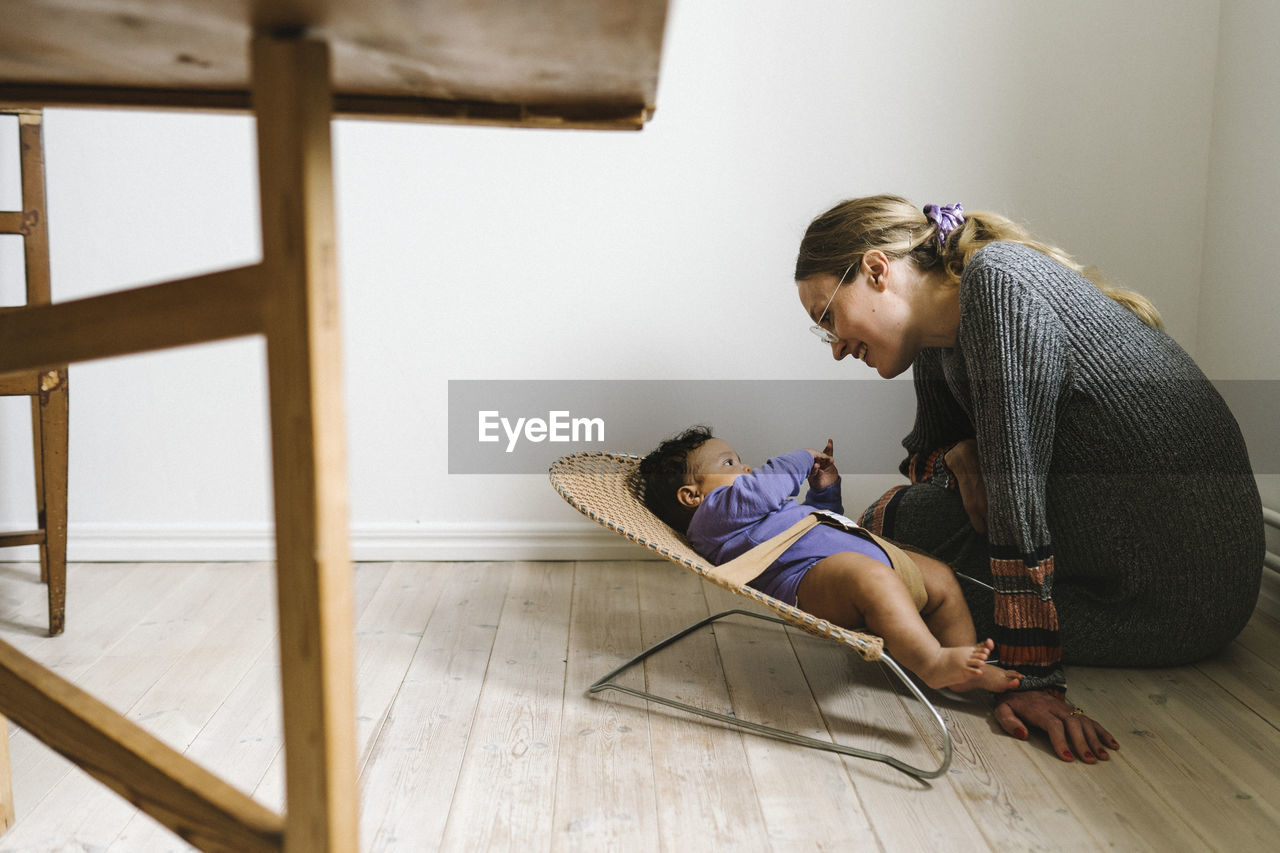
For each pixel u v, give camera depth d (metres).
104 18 0.54
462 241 2.01
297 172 0.55
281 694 0.61
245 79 0.70
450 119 0.73
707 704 1.44
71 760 0.76
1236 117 1.90
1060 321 1.36
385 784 1.21
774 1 1.94
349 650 0.62
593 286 2.03
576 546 2.12
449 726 1.37
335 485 0.59
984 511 1.52
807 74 1.97
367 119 0.73
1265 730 1.34
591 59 0.60
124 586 1.94
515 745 1.32
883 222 1.46
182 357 2.03
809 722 1.39
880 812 1.15
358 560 2.11
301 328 0.56
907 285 1.46
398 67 0.63
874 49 1.96
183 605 1.84
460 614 1.81
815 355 2.06
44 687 0.78
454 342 2.04
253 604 1.84
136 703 1.43
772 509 1.52
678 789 1.21
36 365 0.69
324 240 0.57
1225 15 1.94
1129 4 1.95
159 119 1.93
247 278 0.58
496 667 1.58
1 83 0.72
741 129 1.98
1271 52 1.79
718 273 2.03
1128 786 1.20
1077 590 1.52
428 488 2.10
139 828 1.12
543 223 2.01
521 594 1.92
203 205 1.96
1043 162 2.00
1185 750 1.29
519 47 0.58
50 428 1.63
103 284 1.97
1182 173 2.01
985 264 1.34
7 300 1.97
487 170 1.98
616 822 1.13
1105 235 2.03
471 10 0.51
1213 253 1.99
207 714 1.40
